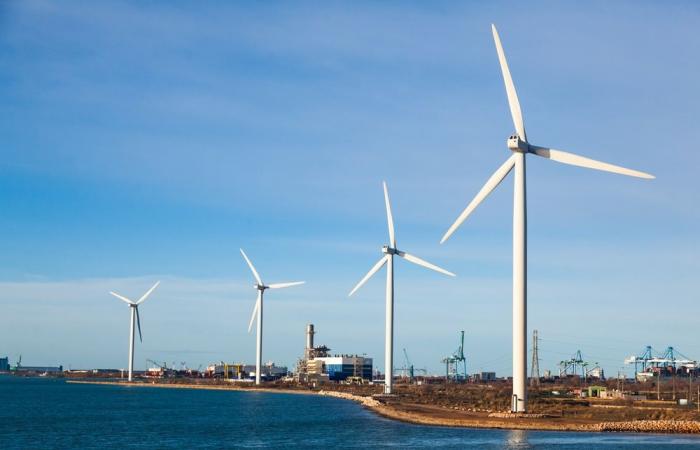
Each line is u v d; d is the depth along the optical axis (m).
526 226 134.50
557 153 135.12
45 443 126.75
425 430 135.88
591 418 144.38
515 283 135.12
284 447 116.62
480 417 151.25
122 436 137.12
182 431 145.88
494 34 137.75
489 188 138.62
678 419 144.25
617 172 132.38
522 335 136.12
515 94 137.25
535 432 128.50
